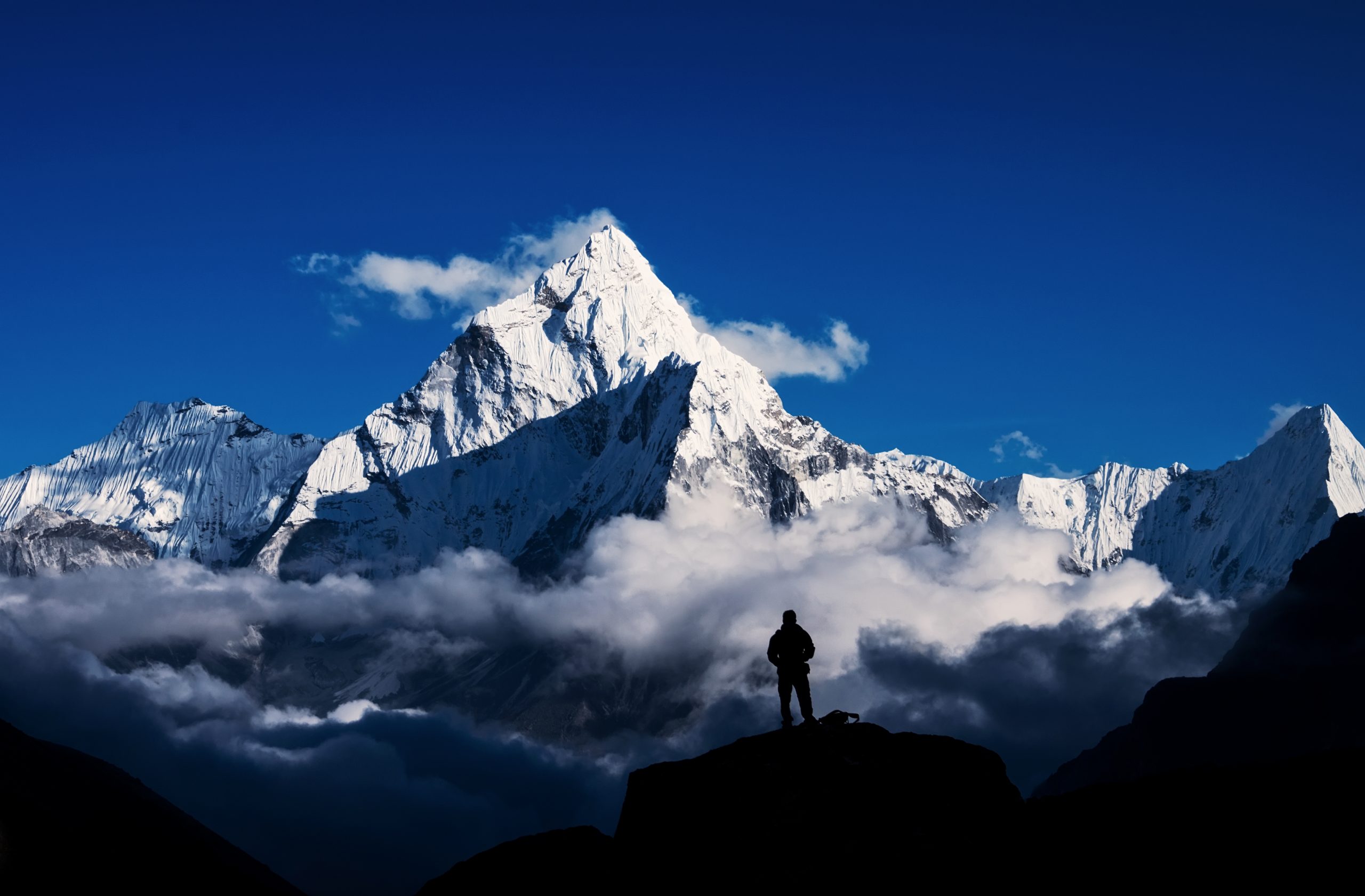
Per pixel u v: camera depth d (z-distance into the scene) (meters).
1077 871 43.97
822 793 43.09
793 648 47.44
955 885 40.78
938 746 45.62
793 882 40.44
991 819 43.59
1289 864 44.62
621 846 44.75
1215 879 43.56
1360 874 43.47
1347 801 48.75
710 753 46.44
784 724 46.91
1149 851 46.03
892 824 42.34
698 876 41.69
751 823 42.31
